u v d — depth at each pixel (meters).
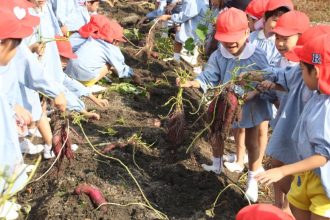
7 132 4.19
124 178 5.36
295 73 4.37
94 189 4.91
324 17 12.40
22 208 4.85
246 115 5.06
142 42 9.35
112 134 6.23
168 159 5.77
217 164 5.46
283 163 4.55
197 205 5.04
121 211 4.82
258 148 5.19
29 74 4.70
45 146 5.56
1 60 4.12
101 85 7.65
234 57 5.02
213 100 5.00
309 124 3.85
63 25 8.16
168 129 5.73
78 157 5.62
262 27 5.79
